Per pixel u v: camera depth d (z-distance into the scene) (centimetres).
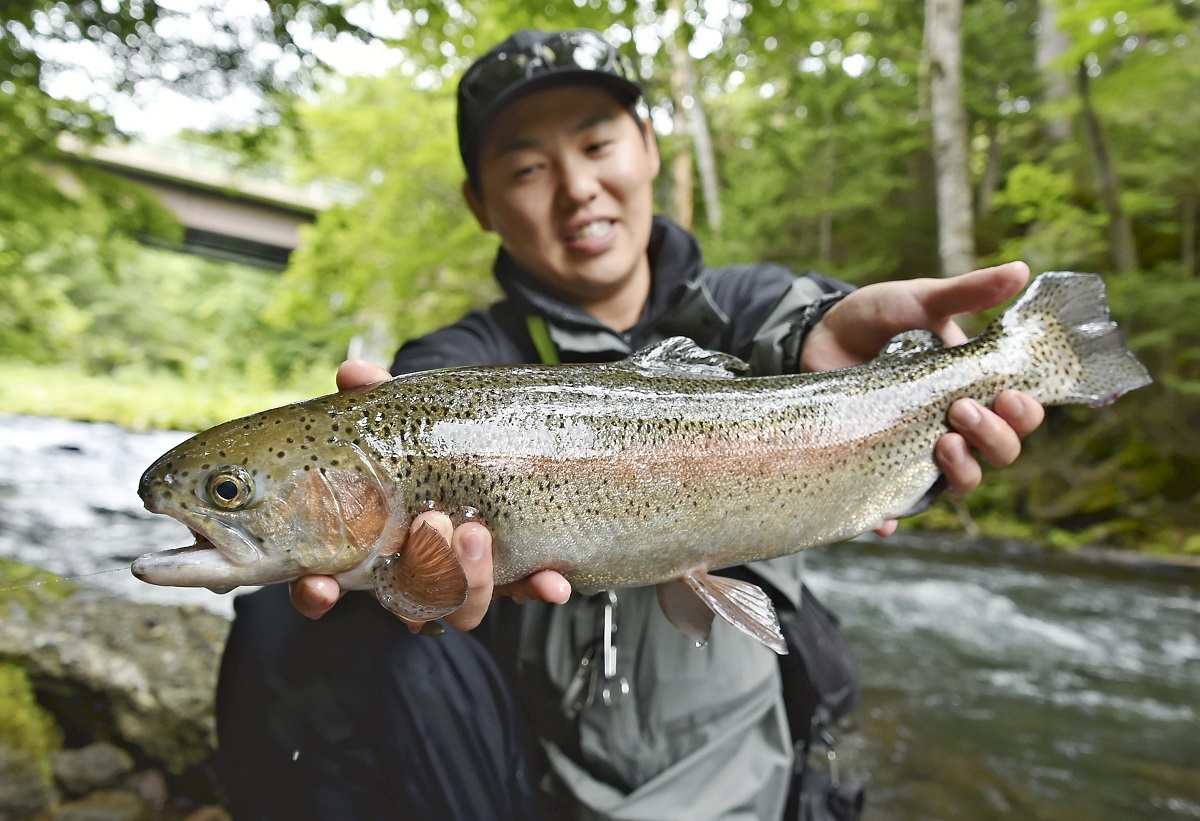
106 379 671
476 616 40
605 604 53
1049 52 400
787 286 62
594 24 230
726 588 47
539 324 62
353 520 41
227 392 669
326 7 193
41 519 166
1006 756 97
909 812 80
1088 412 329
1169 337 309
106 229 299
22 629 78
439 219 412
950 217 284
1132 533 277
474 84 64
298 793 53
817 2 240
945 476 52
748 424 48
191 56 206
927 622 173
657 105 406
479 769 52
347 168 419
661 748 51
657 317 64
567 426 44
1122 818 81
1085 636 166
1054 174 371
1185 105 311
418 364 57
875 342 56
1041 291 56
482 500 42
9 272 330
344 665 53
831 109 432
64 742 72
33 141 246
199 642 80
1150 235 371
